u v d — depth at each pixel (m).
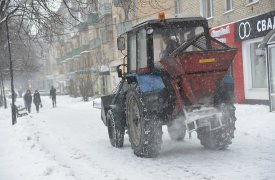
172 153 9.21
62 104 40.66
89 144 11.58
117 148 10.56
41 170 7.55
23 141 11.90
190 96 8.34
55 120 20.75
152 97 8.56
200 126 8.50
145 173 7.61
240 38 19.52
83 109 29.30
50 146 11.47
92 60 50.12
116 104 10.79
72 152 10.30
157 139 8.64
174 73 8.34
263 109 15.95
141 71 9.38
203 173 7.30
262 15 17.70
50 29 19.06
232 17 20.53
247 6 19.19
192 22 9.17
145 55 9.17
